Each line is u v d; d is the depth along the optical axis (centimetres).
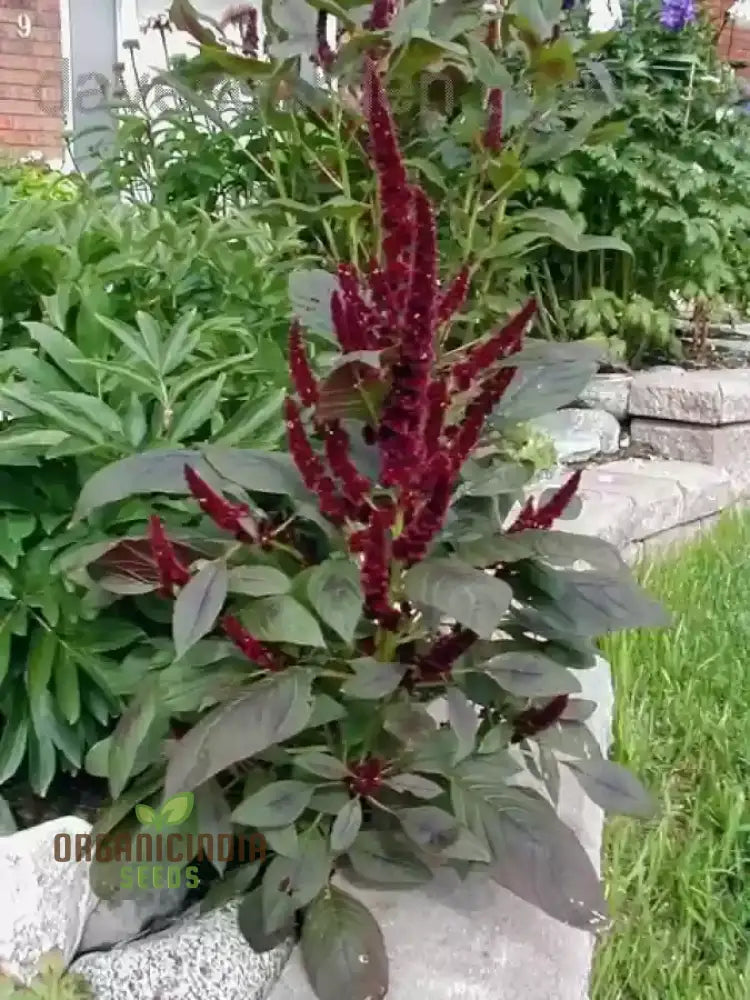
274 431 175
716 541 348
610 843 199
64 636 159
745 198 416
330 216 286
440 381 132
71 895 139
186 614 122
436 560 130
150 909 154
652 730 237
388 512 134
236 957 140
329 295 158
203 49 267
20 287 195
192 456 142
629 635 269
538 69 279
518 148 284
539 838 140
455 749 145
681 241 398
